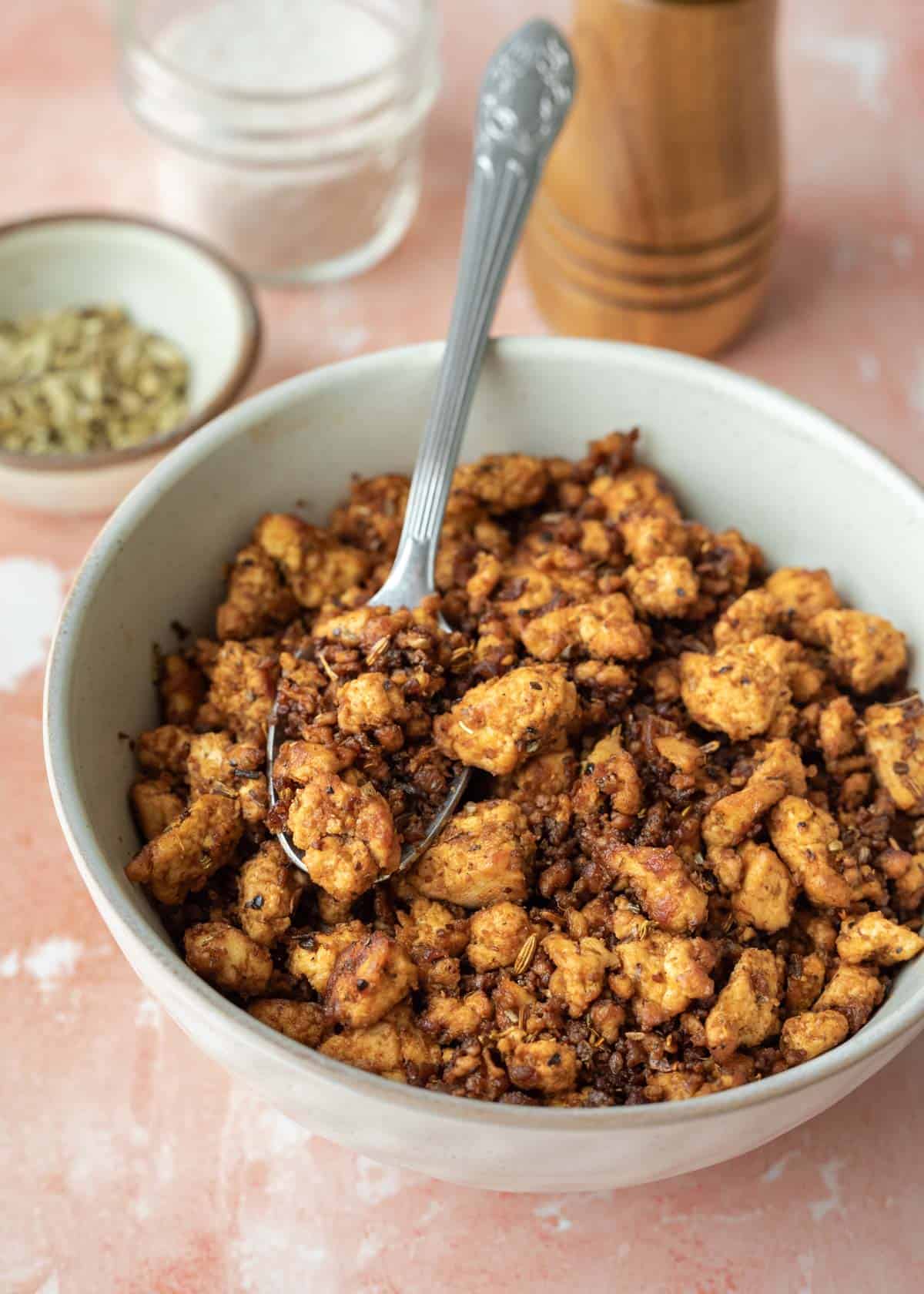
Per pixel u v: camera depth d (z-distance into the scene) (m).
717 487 0.41
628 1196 0.36
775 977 0.34
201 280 0.47
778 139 0.46
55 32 0.57
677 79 0.43
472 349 0.39
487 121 0.39
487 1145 0.31
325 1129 0.32
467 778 0.36
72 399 0.48
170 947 0.32
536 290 0.49
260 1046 0.30
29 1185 0.36
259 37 0.51
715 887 0.35
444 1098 0.30
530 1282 0.35
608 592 0.38
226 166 0.48
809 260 0.51
